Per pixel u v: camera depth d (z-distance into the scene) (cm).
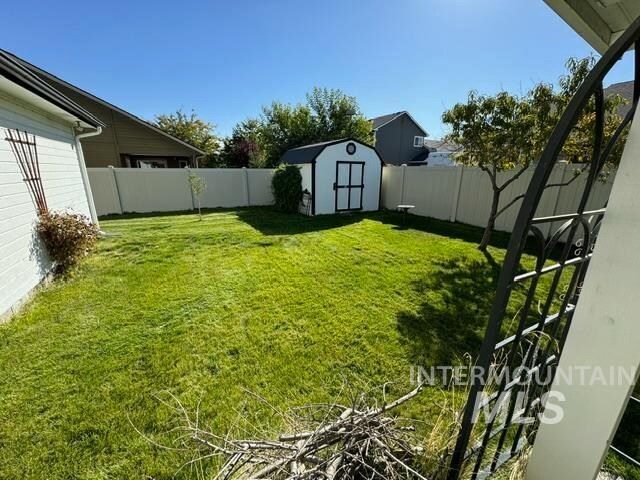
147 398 189
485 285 360
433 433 122
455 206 748
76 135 551
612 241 72
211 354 232
